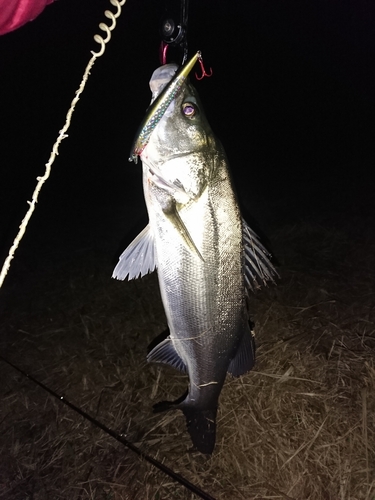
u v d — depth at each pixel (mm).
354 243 1245
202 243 471
